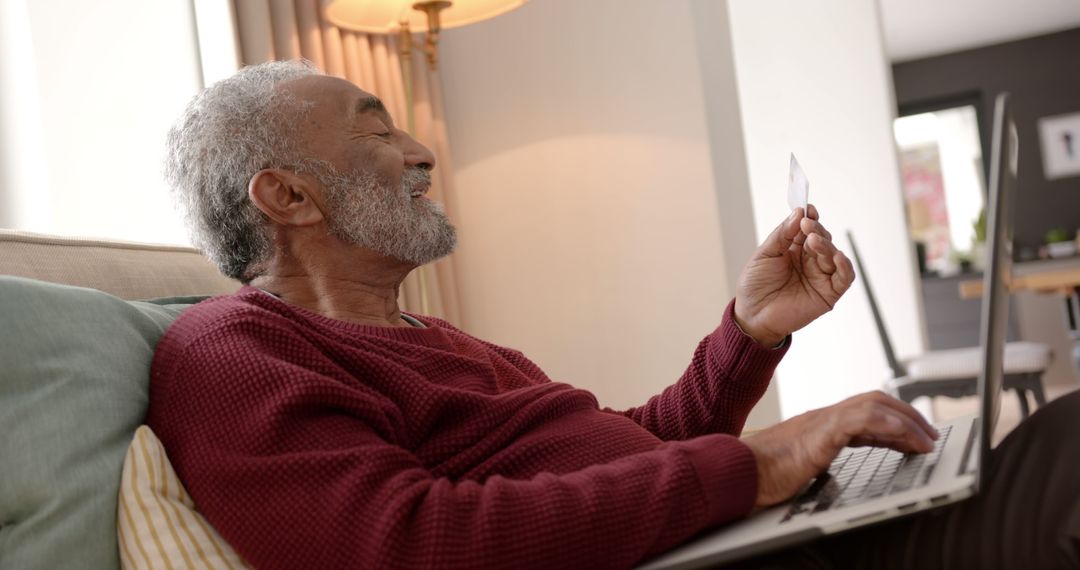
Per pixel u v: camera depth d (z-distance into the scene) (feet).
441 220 4.44
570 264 10.49
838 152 17.79
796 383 18.10
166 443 3.24
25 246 3.85
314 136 4.20
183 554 2.98
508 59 10.64
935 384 11.24
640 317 10.37
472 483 2.98
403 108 10.06
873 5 17.46
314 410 3.18
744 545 2.68
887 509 2.64
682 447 3.14
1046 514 2.92
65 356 3.18
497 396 3.75
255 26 8.80
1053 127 31.35
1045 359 11.10
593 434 3.70
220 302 3.74
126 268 4.29
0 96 8.29
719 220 10.24
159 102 8.78
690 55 10.25
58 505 2.96
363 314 4.30
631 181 10.39
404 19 8.76
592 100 10.46
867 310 17.67
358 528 2.83
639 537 2.88
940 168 32.37
